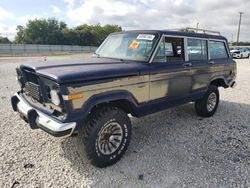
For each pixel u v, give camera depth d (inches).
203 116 222.2
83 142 128.3
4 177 124.0
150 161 142.8
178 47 179.9
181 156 149.3
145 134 182.4
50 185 119.2
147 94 153.0
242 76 511.5
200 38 198.7
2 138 168.1
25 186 117.7
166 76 163.6
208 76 207.2
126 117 140.2
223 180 125.5
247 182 124.1
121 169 134.6
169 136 179.3
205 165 139.5
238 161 144.6
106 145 135.1
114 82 131.6
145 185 120.9
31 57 1158.3
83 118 120.0
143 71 146.8
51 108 126.6
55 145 159.5
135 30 182.1
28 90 145.9
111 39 191.3
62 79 111.0
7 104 251.4
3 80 403.2
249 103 279.4
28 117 129.5
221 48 229.9
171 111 239.0
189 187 119.7
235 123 210.1
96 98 124.2
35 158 143.3
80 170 132.6
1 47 1877.5
